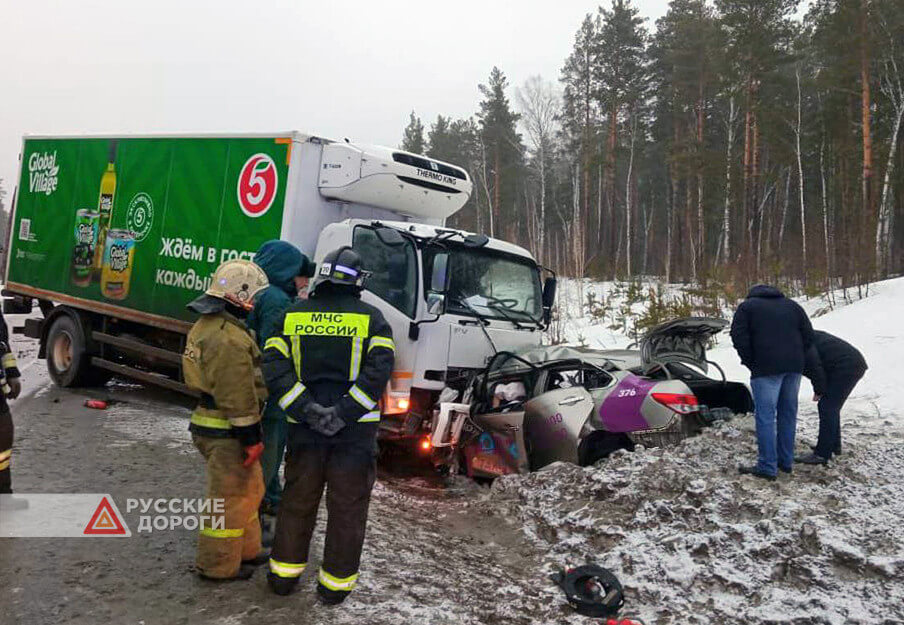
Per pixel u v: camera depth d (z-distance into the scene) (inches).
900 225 1378.0
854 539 164.2
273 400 175.3
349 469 138.6
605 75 1501.0
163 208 328.5
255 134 293.4
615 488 202.5
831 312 537.3
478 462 251.8
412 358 249.3
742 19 1210.0
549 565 173.5
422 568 166.1
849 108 1208.2
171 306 321.4
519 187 1796.3
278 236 281.7
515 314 284.7
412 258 254.2
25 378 411.2
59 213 385.1
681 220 1668.3
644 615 145.9
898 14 1077.1
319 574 147.2
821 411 226.2
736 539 168.1
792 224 1733.5
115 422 298.0
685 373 257.9
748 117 1250.0
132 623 128.0
